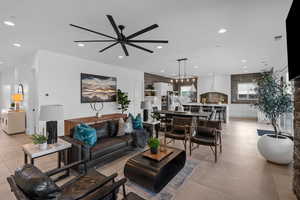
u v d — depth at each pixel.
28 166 1.32
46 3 2.12
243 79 9.05
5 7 2.20
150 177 2.00
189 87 11.08
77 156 2.43
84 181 1.71
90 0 2.07
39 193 1.07
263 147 2.94
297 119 1.95
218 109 7.24
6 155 3.21
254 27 2.85
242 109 9.16
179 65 6.35
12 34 3.14
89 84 5.38
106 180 1.45
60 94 4.59
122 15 2.45
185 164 2.84
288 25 1.87
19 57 4.89
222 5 2.18
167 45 3.87
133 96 7.42
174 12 2.37
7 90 6.92
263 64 5.96
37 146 2.36
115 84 6.39
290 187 2.15
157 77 9.76
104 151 2.75
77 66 5.05
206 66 6.52
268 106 2.87
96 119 4.84
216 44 3.77
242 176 2.44
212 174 2.49
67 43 3.69
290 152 2.69
